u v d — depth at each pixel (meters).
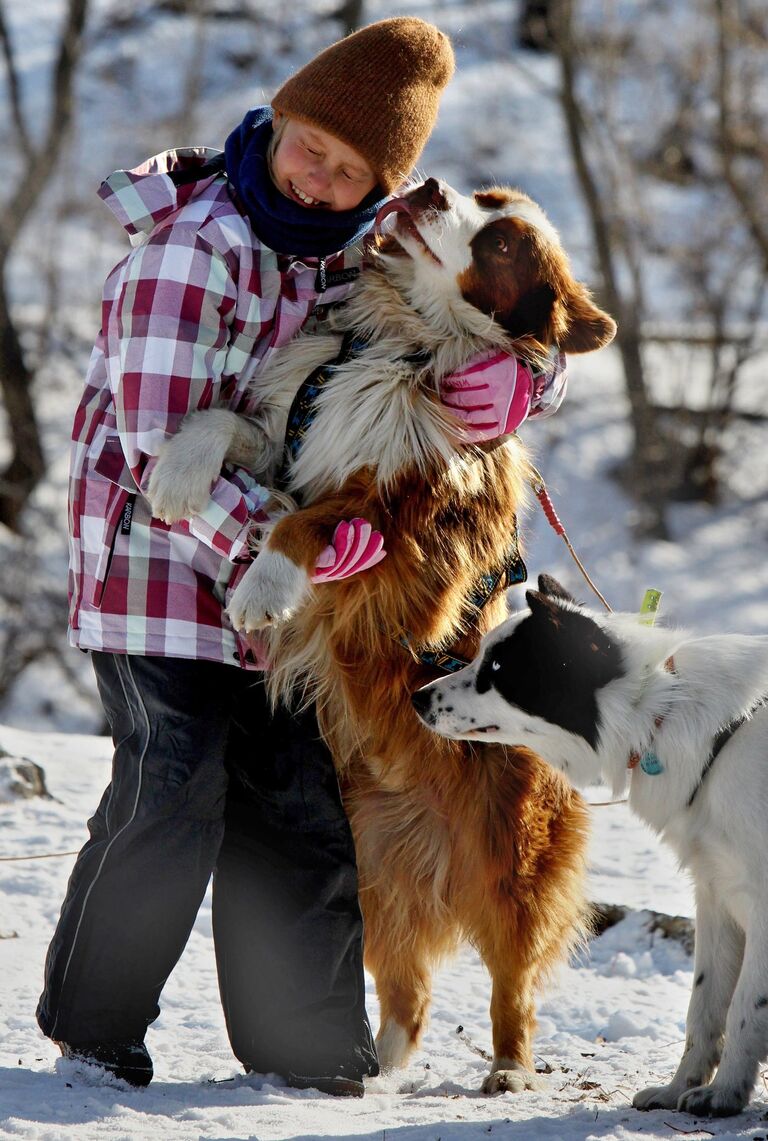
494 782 8.53
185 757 7.47
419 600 8.26
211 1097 7.38
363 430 8.18
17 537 36.66
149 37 52.28
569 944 8.98
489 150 52.88
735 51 45.66
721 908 7.65
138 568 7.50
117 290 7.55
